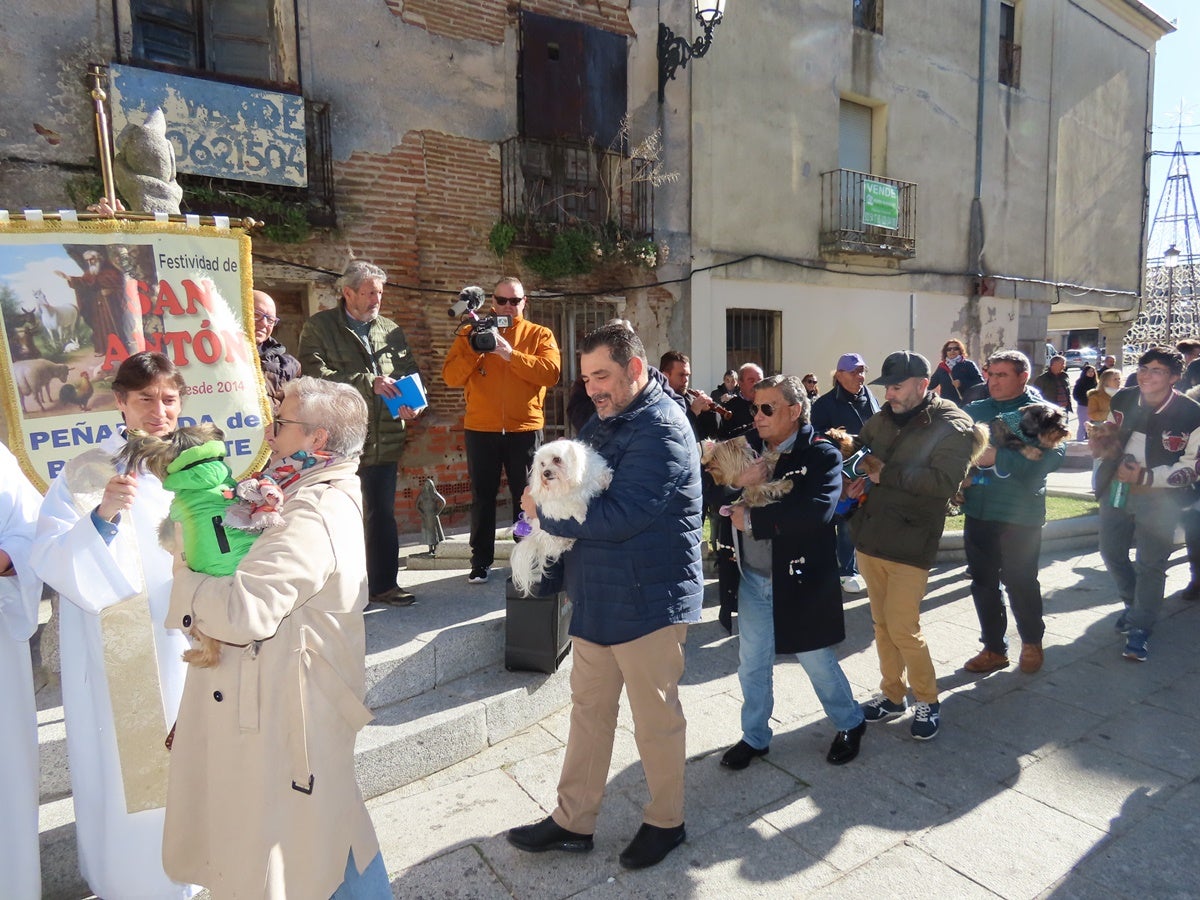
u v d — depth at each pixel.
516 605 4.04
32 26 5.59
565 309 8.76
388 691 3.70
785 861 2.87
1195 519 5.30
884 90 11.59
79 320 3.02
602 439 2.76
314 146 6.79
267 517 1.92
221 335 3.33
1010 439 4.21
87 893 2.72
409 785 3.40
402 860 2.89
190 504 1.93
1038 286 14.32
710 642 5.09
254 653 2.00
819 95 10.78
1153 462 4.48
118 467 2.28
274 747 1.99
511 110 7.99
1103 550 4.98
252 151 6.29
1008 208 13.63
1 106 5.51
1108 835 2.99
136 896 2.49
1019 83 13.64
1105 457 4.80
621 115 8.72
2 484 2.40
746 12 9.88
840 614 3.42
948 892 2.69
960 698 4.21
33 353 2.94
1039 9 13.76
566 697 4.17
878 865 2.84
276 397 3.68
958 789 3.33
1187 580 6.15
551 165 8.38
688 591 2.72
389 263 7.32
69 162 5.75
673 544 2.69
